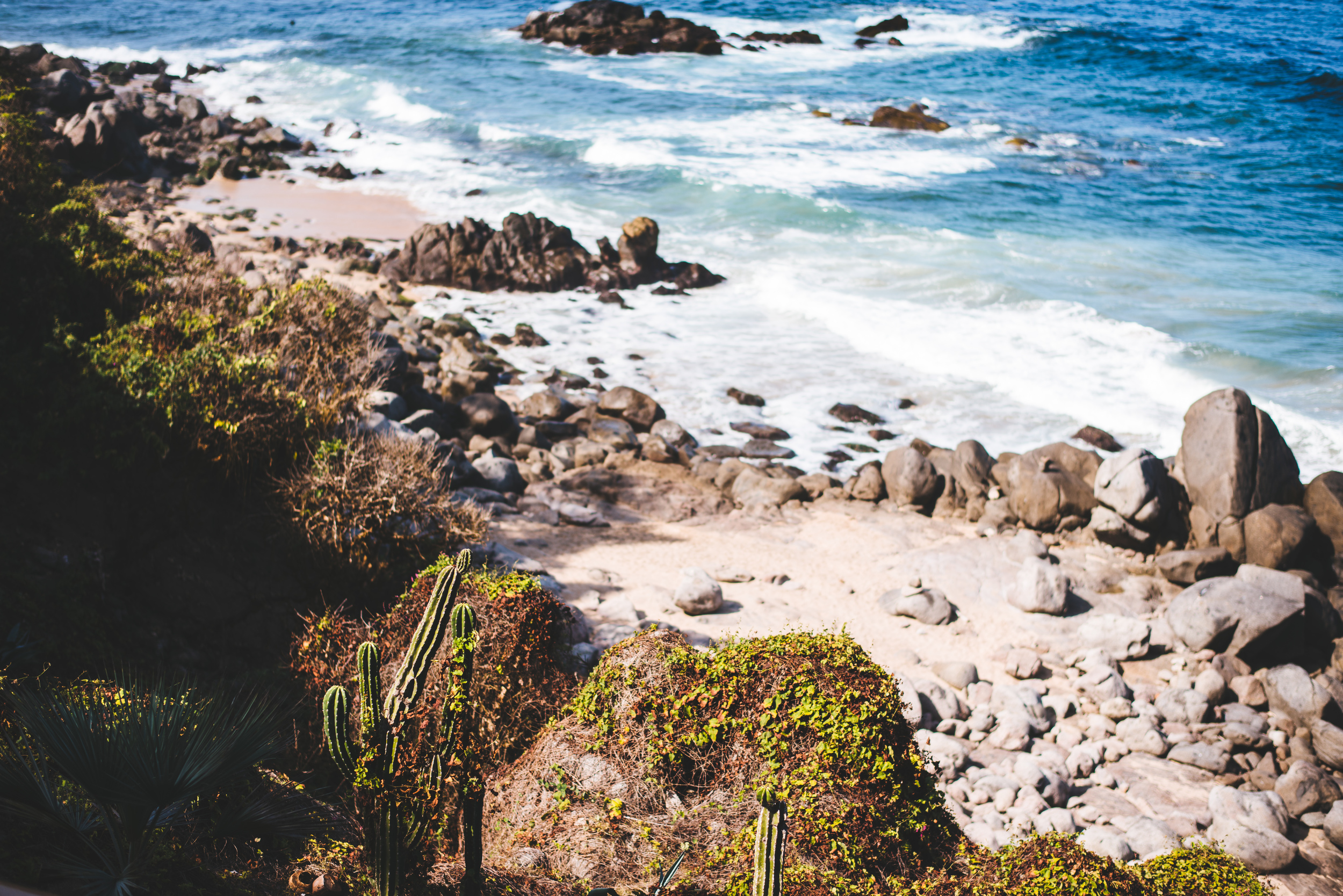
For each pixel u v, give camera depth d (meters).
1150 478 15.88
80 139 34.03
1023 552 15.84
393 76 54.44
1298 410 19.94
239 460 11.22
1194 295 25.91
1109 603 14.77
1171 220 31.98
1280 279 26.89
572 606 13.41
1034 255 28.91
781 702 8.21
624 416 20.47
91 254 14.59
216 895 5.33
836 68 57.41
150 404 10.91
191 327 13.68
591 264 28.75
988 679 13.07
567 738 8.31
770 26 69.69
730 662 8.55
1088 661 13.33
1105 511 16.33
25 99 25.59
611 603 13.67
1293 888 10.00
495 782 8.31
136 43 66.75
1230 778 11.54
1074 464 17.28
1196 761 11.72
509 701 8.82
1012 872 6.99
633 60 59.97
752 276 28.52
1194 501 16.28
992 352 23.22
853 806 7.57
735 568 15.34
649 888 7.00
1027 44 62.25
